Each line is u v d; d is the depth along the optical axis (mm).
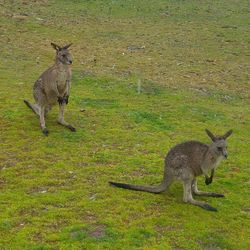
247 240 8641
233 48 24312
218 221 9125
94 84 17922
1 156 11547
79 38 23938
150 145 12578
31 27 24656
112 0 31109
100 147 12297
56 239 8234
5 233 8398
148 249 8047
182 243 8336
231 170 11570
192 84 19047
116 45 23375
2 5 27438
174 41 24750
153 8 30484
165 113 15305
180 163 9383
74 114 14555
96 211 9195
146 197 9820
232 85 19359
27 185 10164
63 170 10922
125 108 15445
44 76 12859
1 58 20047
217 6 32125
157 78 19375
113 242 8211
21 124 13453
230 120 15336
